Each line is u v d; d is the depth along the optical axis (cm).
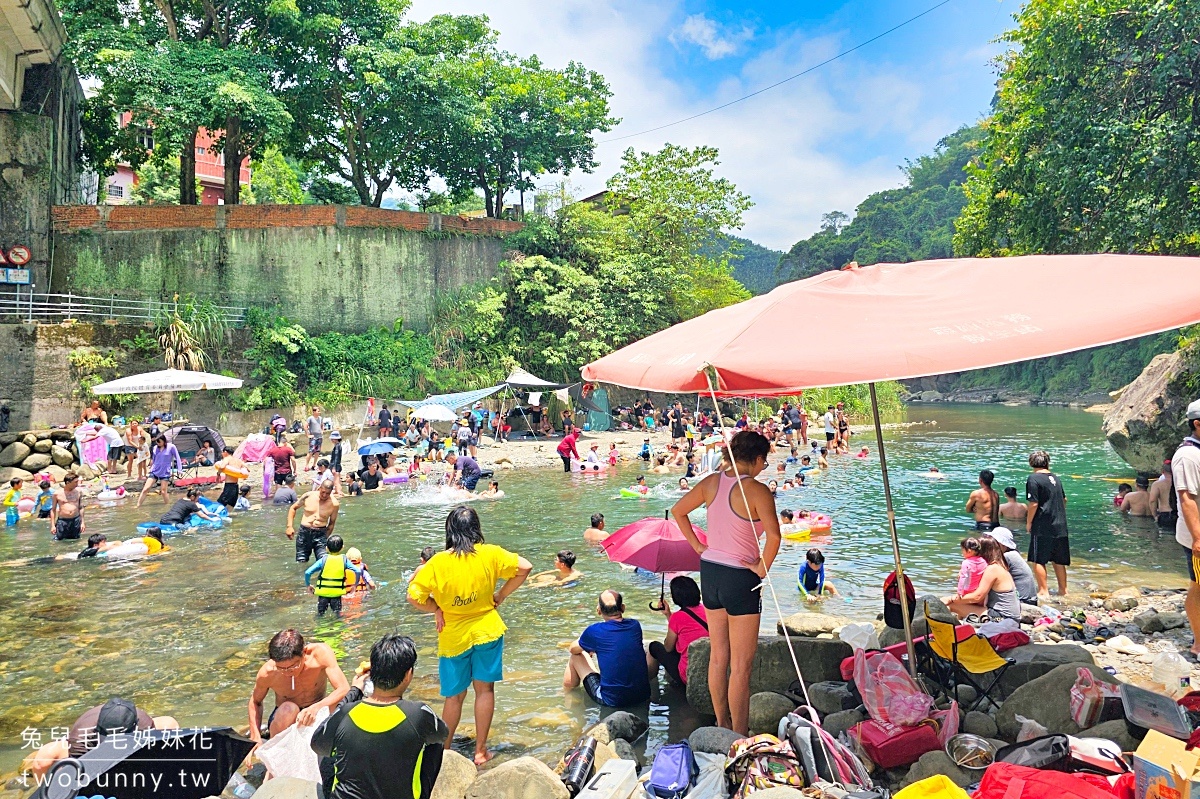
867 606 906
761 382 397
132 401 2336
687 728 584
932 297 458
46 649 797
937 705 542
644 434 3322
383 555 1253
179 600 981
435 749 386
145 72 2452
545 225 3662
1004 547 898
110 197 4350
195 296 2764
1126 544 1213
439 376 3150
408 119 3188
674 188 4038
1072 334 395
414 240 3231
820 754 443
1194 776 334
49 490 1611
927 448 2786
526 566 554
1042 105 1672
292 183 5128
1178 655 618
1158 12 1445
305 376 2819
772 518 504
